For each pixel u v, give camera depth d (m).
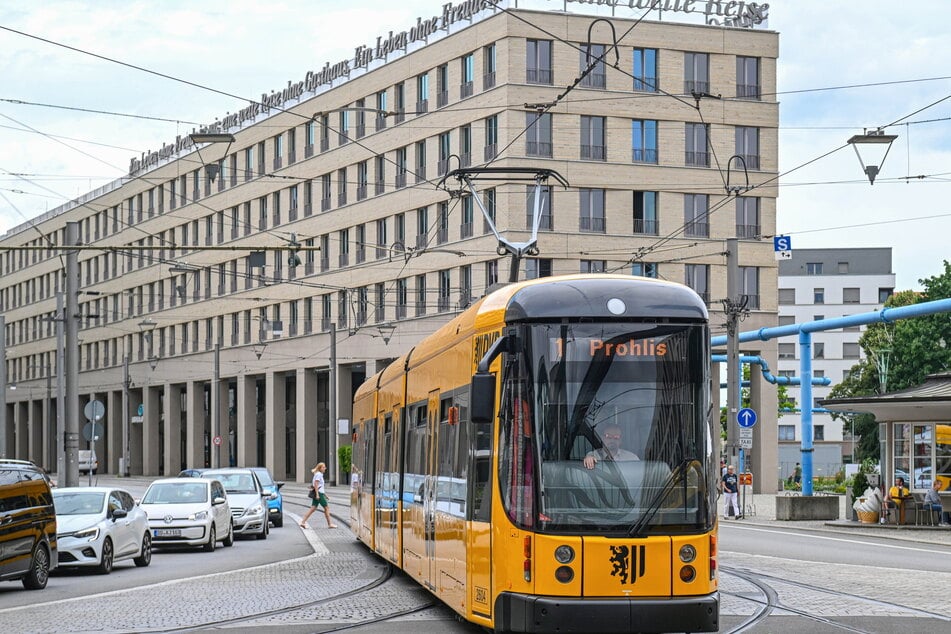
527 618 12.37
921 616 15.65
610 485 12.61
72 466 35.19
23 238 116.56
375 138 68.81
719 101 62.22
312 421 76.44
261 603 17.64
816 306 132.38
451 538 15.22
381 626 15.16
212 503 29.64
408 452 19.53
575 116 60.09
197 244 85.88
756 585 19.47
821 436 130.75
